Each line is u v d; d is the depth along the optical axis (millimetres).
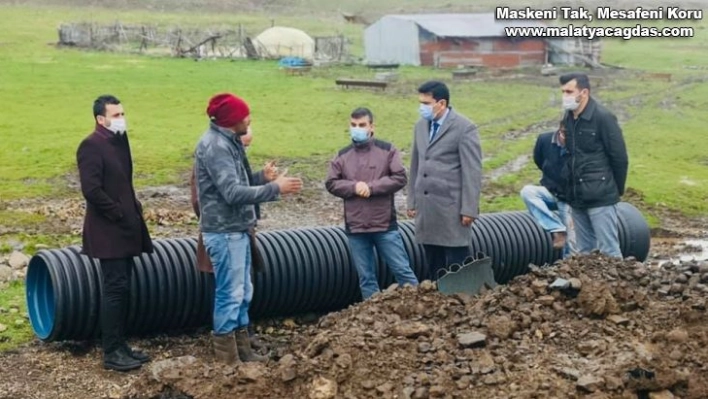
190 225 15633
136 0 80688
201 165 8266
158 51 51219
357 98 35906
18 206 17141
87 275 9023
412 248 11023
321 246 10414
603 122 9875
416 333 7836
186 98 34469
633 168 22688
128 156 8711
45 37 55344
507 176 21047
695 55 57469
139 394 7809
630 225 12539
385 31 51719
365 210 9672
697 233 16844
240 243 8398
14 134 25453
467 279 8977
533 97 38188
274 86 38875
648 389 7391
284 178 8359
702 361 7668
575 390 7250
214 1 83625
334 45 54750
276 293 10070
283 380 7477
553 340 7992
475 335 7797
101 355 9070
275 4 86125
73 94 34156
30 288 9492
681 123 32094
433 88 9594
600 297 8305
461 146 9594
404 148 25625
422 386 7250
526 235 11938
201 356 9180
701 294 8609
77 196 18266
